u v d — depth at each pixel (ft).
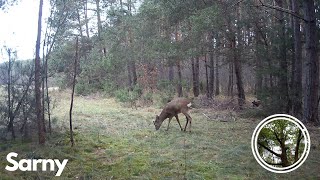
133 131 41.50
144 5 73.15
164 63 72.74
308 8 44.29
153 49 67.15
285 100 50.62
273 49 52.08
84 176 24.66
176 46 61.67
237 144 34.04
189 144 34.35
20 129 37.45
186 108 41.75
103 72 87.81
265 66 53.31
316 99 44.75
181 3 57.98
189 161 28.35
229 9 52.49
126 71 89.51
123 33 83.15
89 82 88.53
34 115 38.01
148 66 79.71
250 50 59.57
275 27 53.01
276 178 24.29
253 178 24.48
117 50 84.02
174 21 62.13
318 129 40.24
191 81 93.25
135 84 83.15
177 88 75.66
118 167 27.04
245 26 56.75
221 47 60.54
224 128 43.34
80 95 84.64
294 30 49.98
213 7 51.93
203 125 45.73
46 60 37.22
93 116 53.57
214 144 34.24
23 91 37.24
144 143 35.12
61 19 37.45
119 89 80.23
